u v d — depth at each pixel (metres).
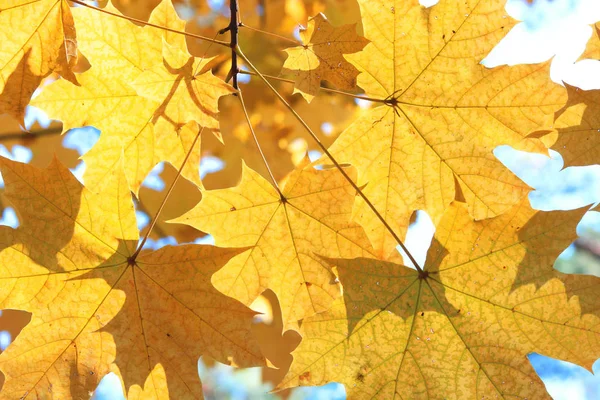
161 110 0.40
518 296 0.41
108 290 0.41
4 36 0.39
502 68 0.42
